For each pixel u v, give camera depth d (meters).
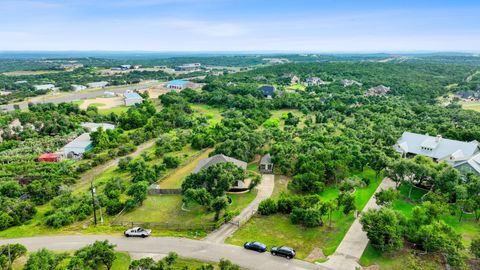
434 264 49.78
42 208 75.62
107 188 80.62
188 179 72.44
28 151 113.56
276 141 111.88
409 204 71.62
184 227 62.56
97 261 48.09
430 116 146.88
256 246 54.75
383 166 84.44
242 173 77.88
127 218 67.56
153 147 120.94
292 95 194.00
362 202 72.50
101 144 116.38
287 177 87.69
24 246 54.03
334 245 55.78
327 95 198.25
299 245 56.25
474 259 51.03
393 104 167.75
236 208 70.06
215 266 51.03
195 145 114.69
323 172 80.00
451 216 66.12
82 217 67.81
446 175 71.88
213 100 192.50
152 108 165.88
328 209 62.06
